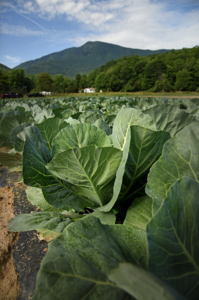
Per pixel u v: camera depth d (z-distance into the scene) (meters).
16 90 106.00
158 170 1.28
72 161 1.62
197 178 1.22
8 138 4.11
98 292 0.84
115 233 1.27
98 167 1.67
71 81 138.38
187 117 2.55
